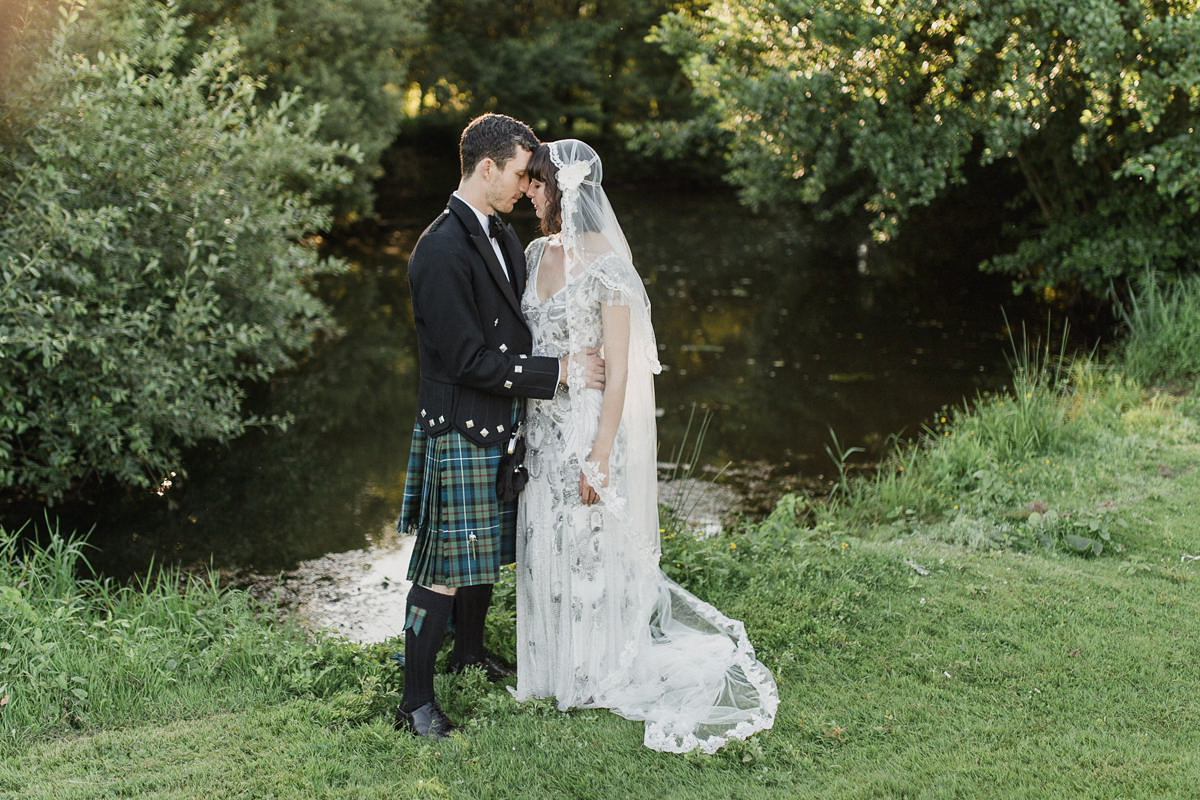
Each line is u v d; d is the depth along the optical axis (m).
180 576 4.75
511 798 2.41
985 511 4.72
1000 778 2.43
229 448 6.65
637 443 2.87
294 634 3.58
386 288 12.30
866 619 3.38
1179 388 6.70
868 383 8.02
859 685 2.94
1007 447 5.54
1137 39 7.04
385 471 6.28
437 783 2.43
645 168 25.02
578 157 2.67
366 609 4.36
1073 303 10.20
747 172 10.15
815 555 3.96
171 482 5.99
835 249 15.20
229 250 6.44
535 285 2.77
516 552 2.88
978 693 2.87
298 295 7.22
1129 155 7.95
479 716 2.81
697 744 2.62
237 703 2.89
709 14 9.02
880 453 6.40
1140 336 7.34
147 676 2.97
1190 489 4.74
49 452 5.43
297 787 2.43
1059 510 4.52
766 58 8.50
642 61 25.09
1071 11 6.82
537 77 22.66
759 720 2.71
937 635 3.27
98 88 5.98
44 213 5.10
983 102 7.68
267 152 6.91
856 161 8.26
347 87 12.95
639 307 2.78
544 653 2.87
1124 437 5.67
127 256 5.82
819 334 9.77
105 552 5.04
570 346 2.71
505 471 2.74
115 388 5.32
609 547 2.82
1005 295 11.25
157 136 6.13
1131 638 3.21
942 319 10.23
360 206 14.37
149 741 2.65
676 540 3.94
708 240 16.44
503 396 2.66
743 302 11.41
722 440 6.72
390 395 7.92
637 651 2.89
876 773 2.47
